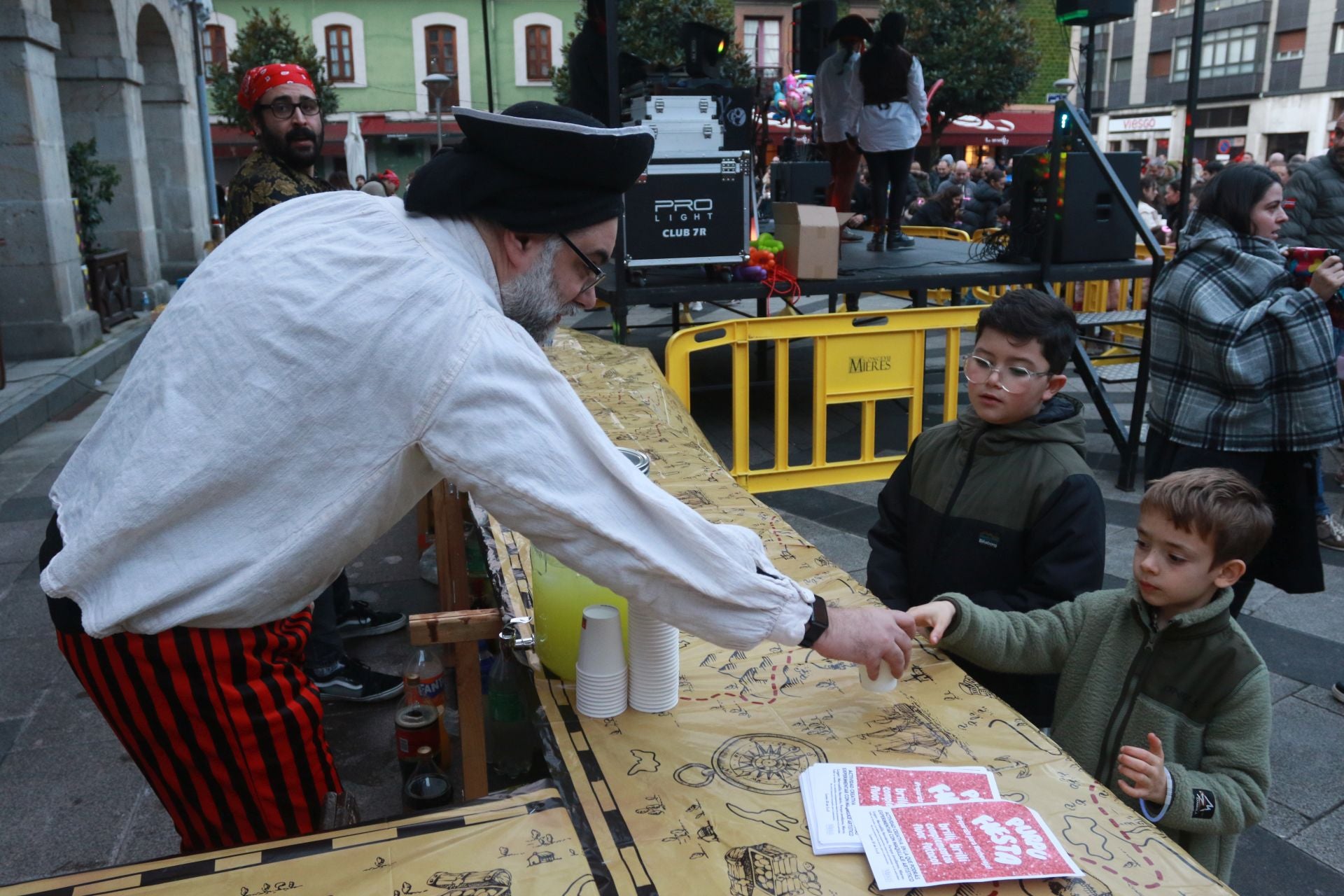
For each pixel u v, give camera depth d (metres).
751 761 1.26
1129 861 1.07
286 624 1.37
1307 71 29.20
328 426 1.13
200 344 1.16
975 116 21.33
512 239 1.25
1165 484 1.48
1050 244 5.21
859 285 4.97
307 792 1.39
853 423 5.95
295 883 1.04
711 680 1.49
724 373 6.98
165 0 11.12
